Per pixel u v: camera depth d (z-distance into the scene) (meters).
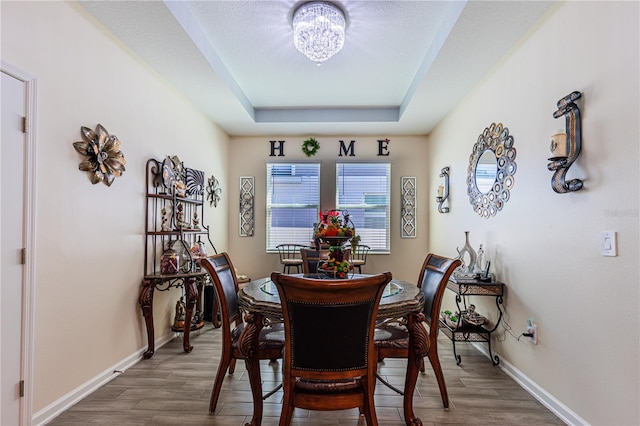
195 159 3.84
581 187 1.82
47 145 1.88
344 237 2.13
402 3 2.28
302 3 2.32
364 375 1.53
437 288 2.10
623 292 1.57
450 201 3.91
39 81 1.83
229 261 2.44
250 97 4.00
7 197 1.66
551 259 2.07
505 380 2.43
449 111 3.92
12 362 1.68
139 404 2.08
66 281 2.02
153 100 2.96
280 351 1.95
